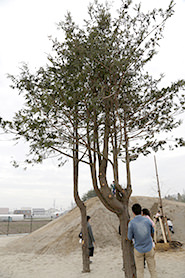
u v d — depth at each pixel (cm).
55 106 571
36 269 811
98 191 580
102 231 1330
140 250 458
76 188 779
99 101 551
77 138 596
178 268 722
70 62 611
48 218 6525
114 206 532
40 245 1228
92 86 609
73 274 716
